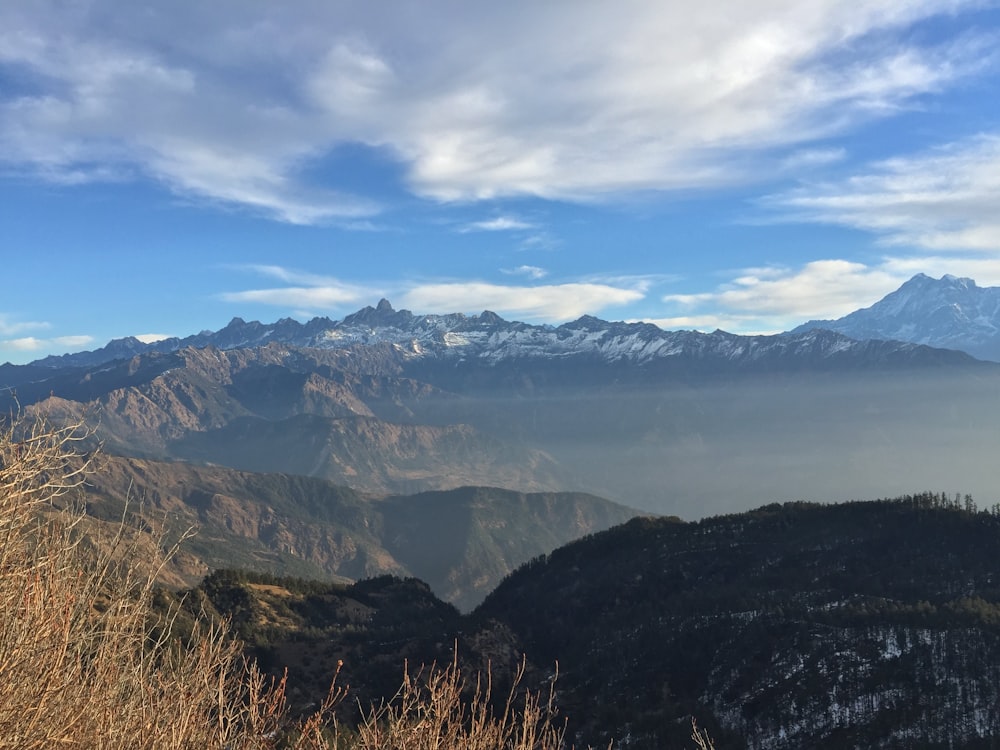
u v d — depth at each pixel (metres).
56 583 6.61
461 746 8.46
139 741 6.99
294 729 8.80
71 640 6.64
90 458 6.99
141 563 7.41
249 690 8.50
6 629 6.25
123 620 7.11
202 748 7.43
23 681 6.25
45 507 6.77
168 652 7.47
